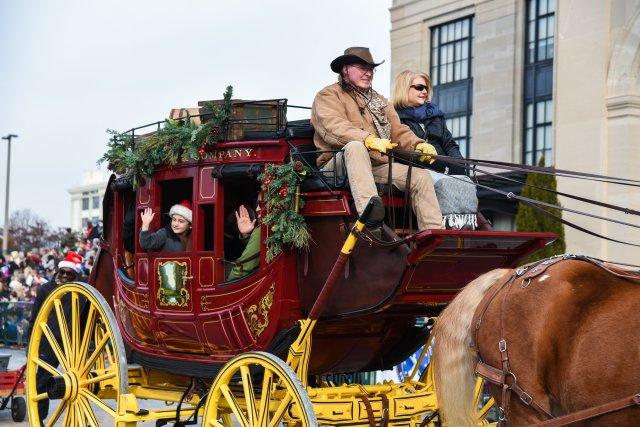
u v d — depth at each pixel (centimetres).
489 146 2289
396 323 753
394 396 677
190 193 852
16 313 2217
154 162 775
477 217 743
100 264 924
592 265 518
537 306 520
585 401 488
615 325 485
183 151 747
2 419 1145
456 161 635
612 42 1956
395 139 736
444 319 584
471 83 2378
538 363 513
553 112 2100
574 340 500
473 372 570
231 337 717
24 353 2042
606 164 1948
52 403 1220
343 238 670
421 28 2516
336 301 672
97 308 794
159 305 766
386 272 638
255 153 707
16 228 6750
